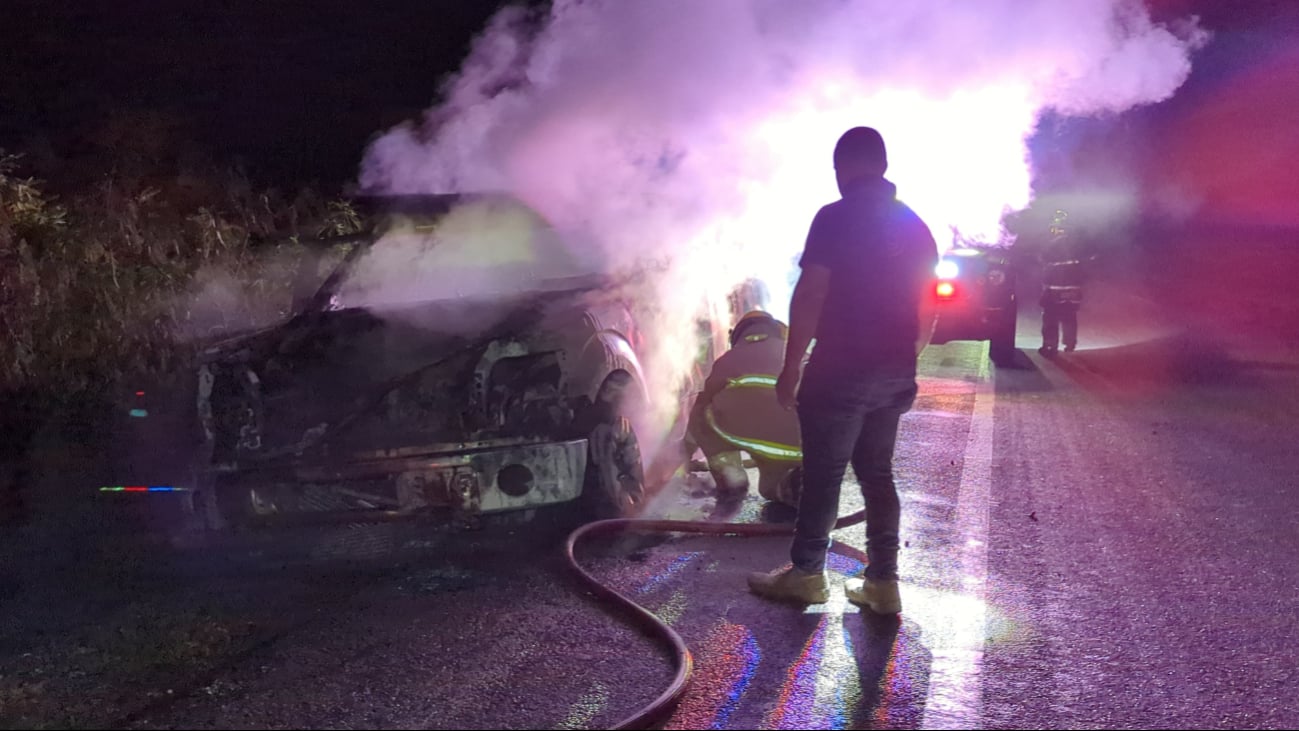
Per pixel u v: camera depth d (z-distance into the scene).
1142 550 5.22
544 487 5.27
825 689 3.69
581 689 3.70
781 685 3.73
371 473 5.14
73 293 8.68
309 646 4.14
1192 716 3.50
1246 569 4.93
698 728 3.42
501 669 3.88
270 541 5.56
